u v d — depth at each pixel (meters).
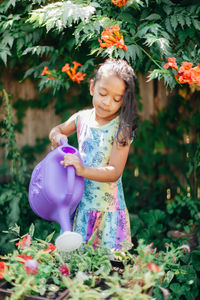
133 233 2.58
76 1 2.07
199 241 2.63
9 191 2.71
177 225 2.82
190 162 3.08
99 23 1.96
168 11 2.10
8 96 2.89
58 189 1.57
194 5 2.12
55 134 1.84
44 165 1.61
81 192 1.61
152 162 3.40
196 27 2.03
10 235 2.46
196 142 3.19
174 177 3.34
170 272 1.74
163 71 1.90
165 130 3.33
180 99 3.23
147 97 3.29
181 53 2.10
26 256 1.51
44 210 1.60
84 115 1.81
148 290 1.45
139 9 2.01
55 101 3.19
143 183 3.39
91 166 1.70
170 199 3.27
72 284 1.32
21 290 1.30
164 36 2.00
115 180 1.66
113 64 1.61
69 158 1.54
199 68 1.81
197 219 2.85
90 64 2.39
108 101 1.60
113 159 1.66
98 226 1.74
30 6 2.23
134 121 1.68
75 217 1.78
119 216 1.78
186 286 2.10
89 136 1.73
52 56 2.49
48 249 1.61
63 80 2.45
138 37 2.05
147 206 3.27
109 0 2.12
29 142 3.27
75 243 1.46
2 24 2.34
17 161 3.07
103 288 1.48
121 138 1.64
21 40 2.31
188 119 3.26
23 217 2.66
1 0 2.34
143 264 1.45
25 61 2.81
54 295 1.40
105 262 1.57
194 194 3.11
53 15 1.97
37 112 3.23
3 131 3.06
